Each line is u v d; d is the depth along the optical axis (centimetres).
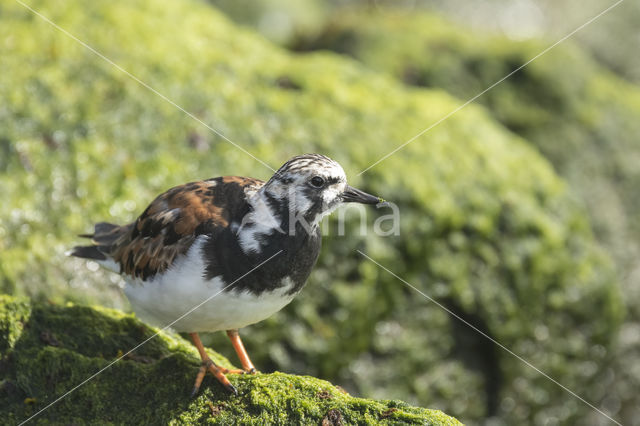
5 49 1120
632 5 2200
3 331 769
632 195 1470
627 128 1531
